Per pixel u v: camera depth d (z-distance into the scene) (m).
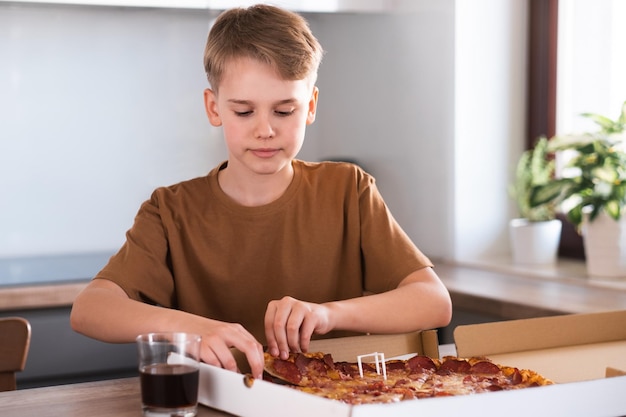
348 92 3.16
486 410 0.78
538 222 2.57
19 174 2.99
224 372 0.87
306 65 1.11
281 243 1.28
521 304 1.95
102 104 3.06
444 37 2.69
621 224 2.27
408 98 2.86
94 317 1.09
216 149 3.21
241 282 1.28
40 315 2.31
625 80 2.47
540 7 2.70
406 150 2.89
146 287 1.22
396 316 1.14
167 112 3.14
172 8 2.95
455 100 2.66
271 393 0.81
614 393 0.85
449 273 2.49
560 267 2.51
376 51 2.99
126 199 3.12
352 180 1.34
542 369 1.02
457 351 1.05
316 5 2.79
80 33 3.02
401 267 1.26
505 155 2.75
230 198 1.28
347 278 1.33
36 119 2.99
